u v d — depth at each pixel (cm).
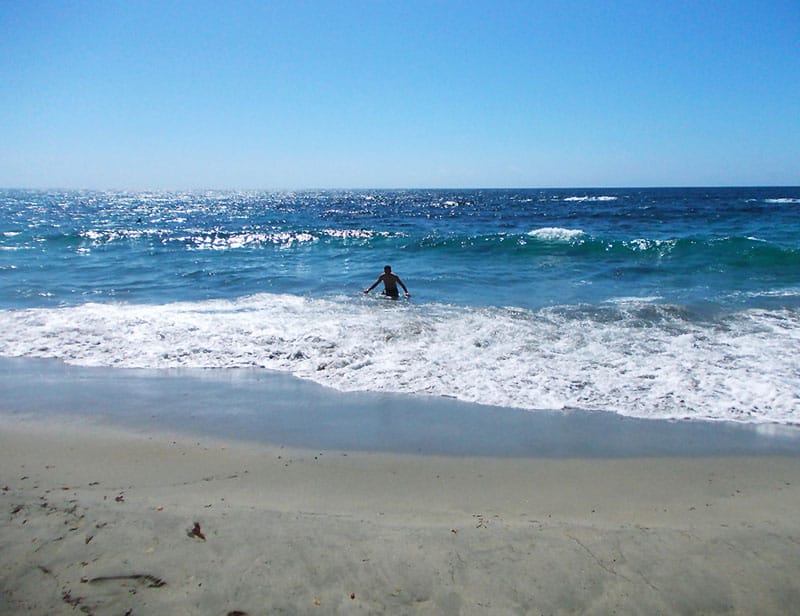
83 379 786
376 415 654
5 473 491
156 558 354
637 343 905
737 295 1295
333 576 338
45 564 347
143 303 1262
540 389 726
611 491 469
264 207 7319
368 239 2547
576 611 312
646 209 5250
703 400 684
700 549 372
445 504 442
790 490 469
